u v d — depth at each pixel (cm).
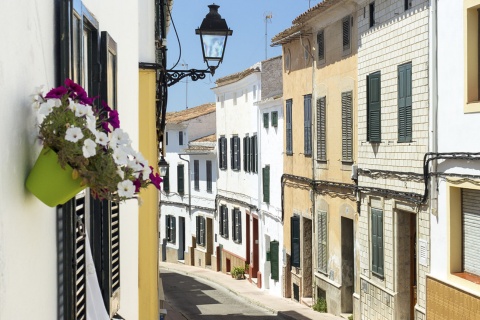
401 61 1677
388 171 1752
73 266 396
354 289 2019
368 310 1903
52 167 316
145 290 1018
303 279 2539
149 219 1013
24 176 314
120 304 654
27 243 319
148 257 1016
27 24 323
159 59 1484
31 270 326
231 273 3656
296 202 2612
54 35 380
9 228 291
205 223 4238
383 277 1791
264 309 2583
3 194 282
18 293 303
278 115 2914
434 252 1534
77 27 435
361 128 1944
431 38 1526
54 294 372
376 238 1836
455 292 1427
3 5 285
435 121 1519
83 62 476
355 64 1980
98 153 327
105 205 543
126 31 703
